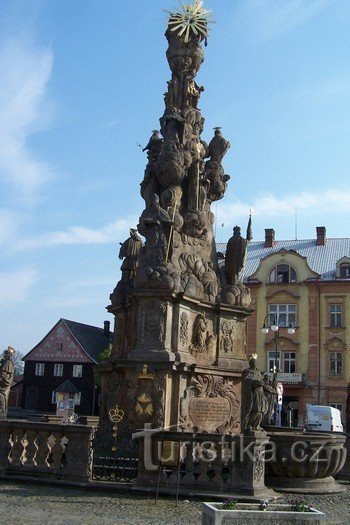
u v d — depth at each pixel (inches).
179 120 757.9
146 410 612.7
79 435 505.4
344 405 2080.5
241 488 472.7
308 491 539.5
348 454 642.2
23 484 502.6
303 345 2155.5
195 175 740.0
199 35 816.9
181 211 735.7
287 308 2197.3
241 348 719.1
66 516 396.5
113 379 683.4
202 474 479.5
